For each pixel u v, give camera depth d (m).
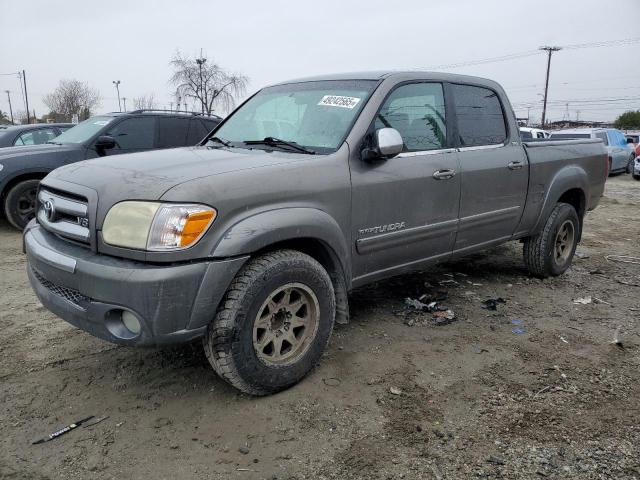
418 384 3.33
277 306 3.11
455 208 4.23
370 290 5.11
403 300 4.84
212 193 2.80
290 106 4.07
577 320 4.45
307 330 3.29
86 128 8.14
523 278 5.63
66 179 3.19
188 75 34.78
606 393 3.25
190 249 2.71
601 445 2.74
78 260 2.82
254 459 2.62
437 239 4.16
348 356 3.69
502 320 4.40
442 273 5.74
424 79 4.13
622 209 11.34
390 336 4.04
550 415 3.00
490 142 4.64
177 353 3.73
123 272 2.67
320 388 3.26
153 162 3.23
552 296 5.07
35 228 3.39
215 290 2.78
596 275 5.86
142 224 2.69
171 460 2.61
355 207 3.50
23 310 4.53
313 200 3.25
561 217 5.40
